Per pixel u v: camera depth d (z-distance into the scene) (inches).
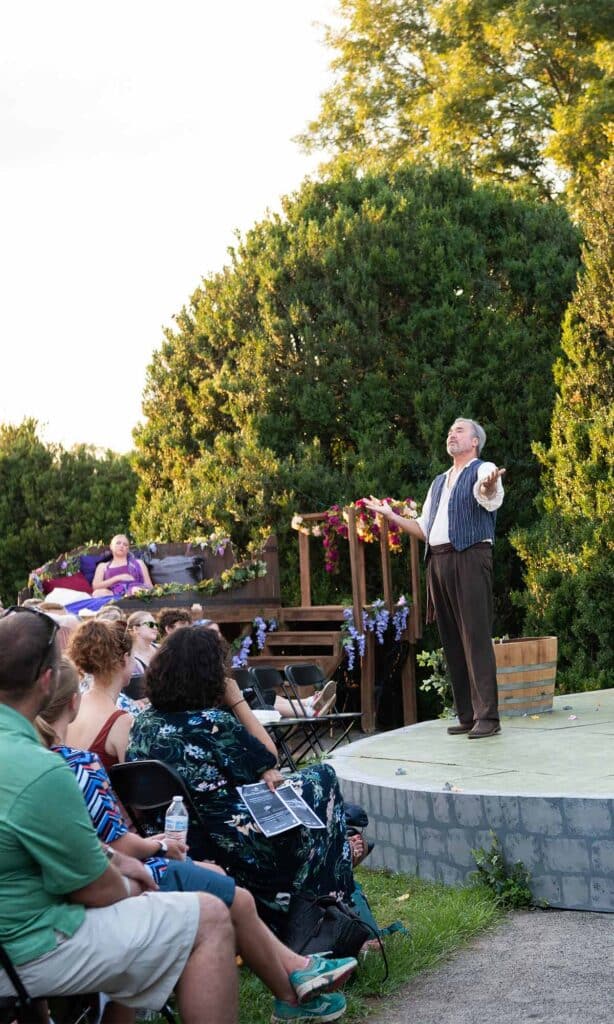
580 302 436.1
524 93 887.1
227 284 533.3
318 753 372.2
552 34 828.6
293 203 536.1
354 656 436.1
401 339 497.0
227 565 485.7
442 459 474.9
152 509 531.8
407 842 212.8
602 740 259.9
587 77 831.7
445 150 893.8
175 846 133.5
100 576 477.4
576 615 410.3
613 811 184.2
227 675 159.8
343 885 158.6
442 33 930.7
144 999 109.0
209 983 108.8
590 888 185.5
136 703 214.2
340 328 492.7
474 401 482.0
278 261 510.9
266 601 453.1
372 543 478.0
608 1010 137.3
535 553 424.2
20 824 102.3
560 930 175.6
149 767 143.3
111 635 170.9
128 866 118.6
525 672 314.8
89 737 165.9
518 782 210.2
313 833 155.0
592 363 426.3
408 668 451.8
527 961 160.6
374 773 234.5
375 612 437.1
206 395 530.9
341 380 498.9
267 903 151.2
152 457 564.1
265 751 152.8
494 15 858.1
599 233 434.3
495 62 893.8
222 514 494.9
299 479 480.4
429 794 207.0
